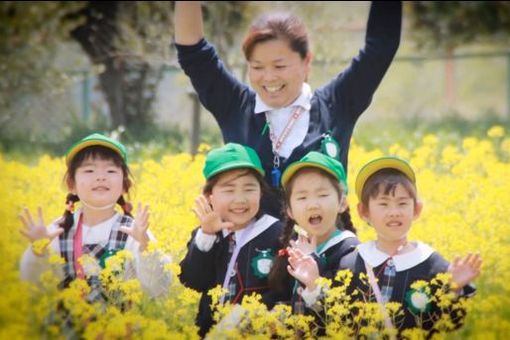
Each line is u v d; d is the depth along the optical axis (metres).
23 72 23.86
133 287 8.62
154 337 8.38
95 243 9.20
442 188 12.45
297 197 9.05
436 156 18.55
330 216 9.02
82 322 8.56
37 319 8.38
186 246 10.04
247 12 21.41
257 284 9.18
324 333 8.91
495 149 18.53
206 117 29.33
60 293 8.52
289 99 9.91
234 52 22.36
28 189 13.91
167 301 8.88
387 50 10.06
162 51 20.84
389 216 8.80
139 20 21.55
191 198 12.38
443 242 10.71
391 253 8.91
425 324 8.68
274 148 9.84
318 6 21.41
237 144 9.45
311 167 9.04
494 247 10.19
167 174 12.66
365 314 8.55
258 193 9.28
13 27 23.50
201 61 10.21
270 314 8.53
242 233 9.30
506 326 8.37
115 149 9.48
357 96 10.11
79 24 24.58
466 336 8.80
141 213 8.99
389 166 9.02
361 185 9.11
